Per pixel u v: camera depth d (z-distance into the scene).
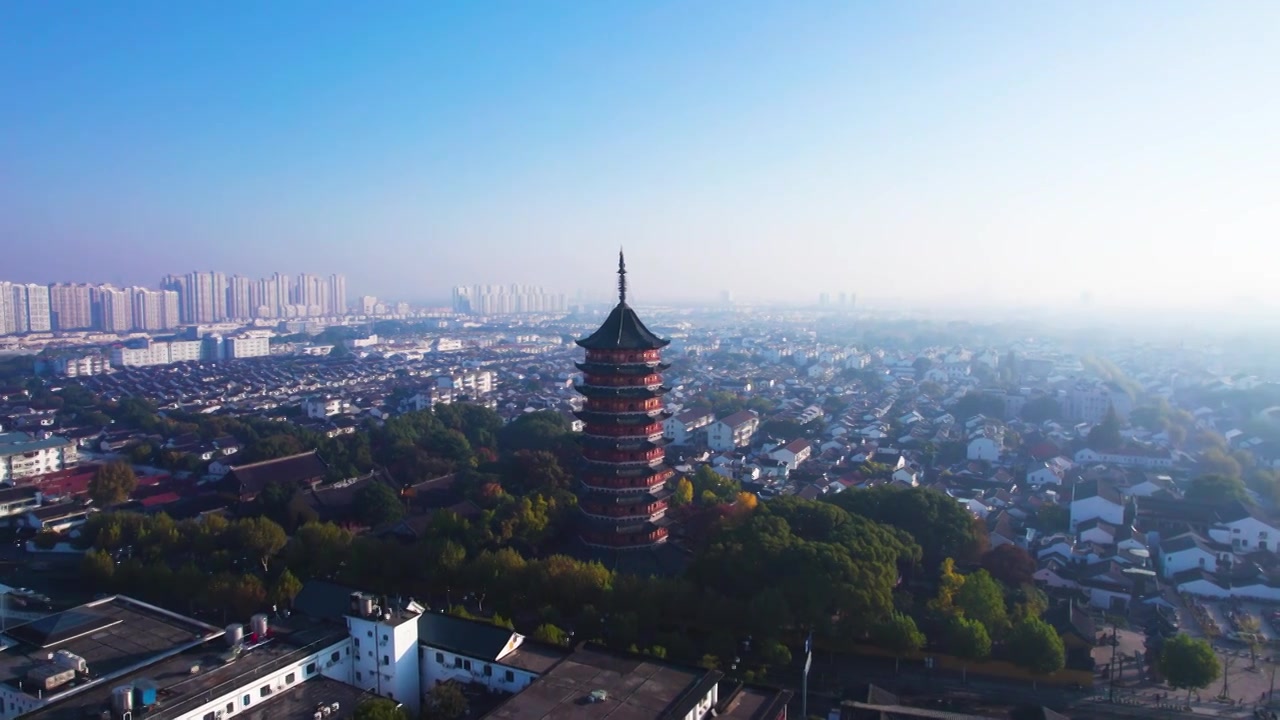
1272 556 178.75
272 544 157.00
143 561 159.62
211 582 137.25
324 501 196.38
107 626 103.94
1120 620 147.62
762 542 131.50
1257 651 133.62
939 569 150.00
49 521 193.62
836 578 122.75
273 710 87.75
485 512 164.25
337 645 100.00
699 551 143.12
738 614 122.25
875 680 120.19
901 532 149.50
